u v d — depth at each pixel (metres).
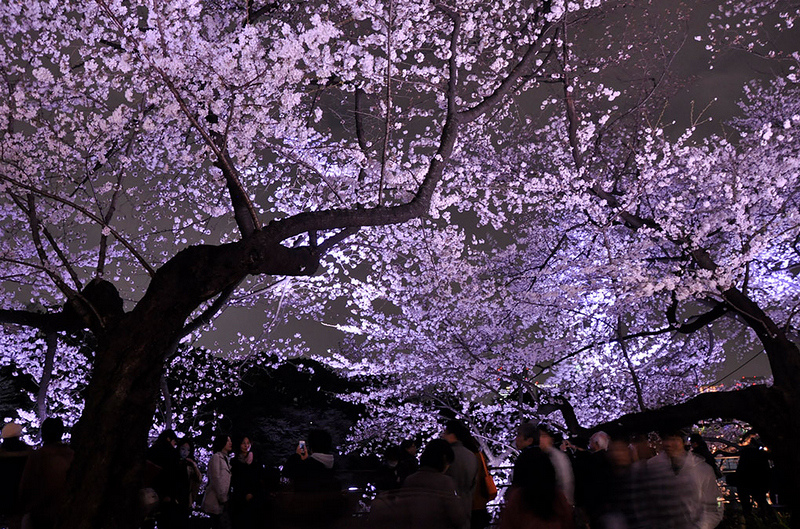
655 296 13.73
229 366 19.39
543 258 15.40
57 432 6.35
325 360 15.45
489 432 16.22
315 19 6.91
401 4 8.69
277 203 11.53
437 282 13.84
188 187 11.81
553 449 6.28
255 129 8.62
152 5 6.92
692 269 12.33
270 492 7.53
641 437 6.38
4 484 6.99
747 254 10.94
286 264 7.02
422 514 4.75
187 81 7.81
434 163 8.13
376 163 10.24
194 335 15.52
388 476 8.08
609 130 13.56
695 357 14.98
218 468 8.34
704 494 5.48
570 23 11.89
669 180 12.40
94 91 8.62
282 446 27.84
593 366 14.94
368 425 17.41
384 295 14.11
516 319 14.80
